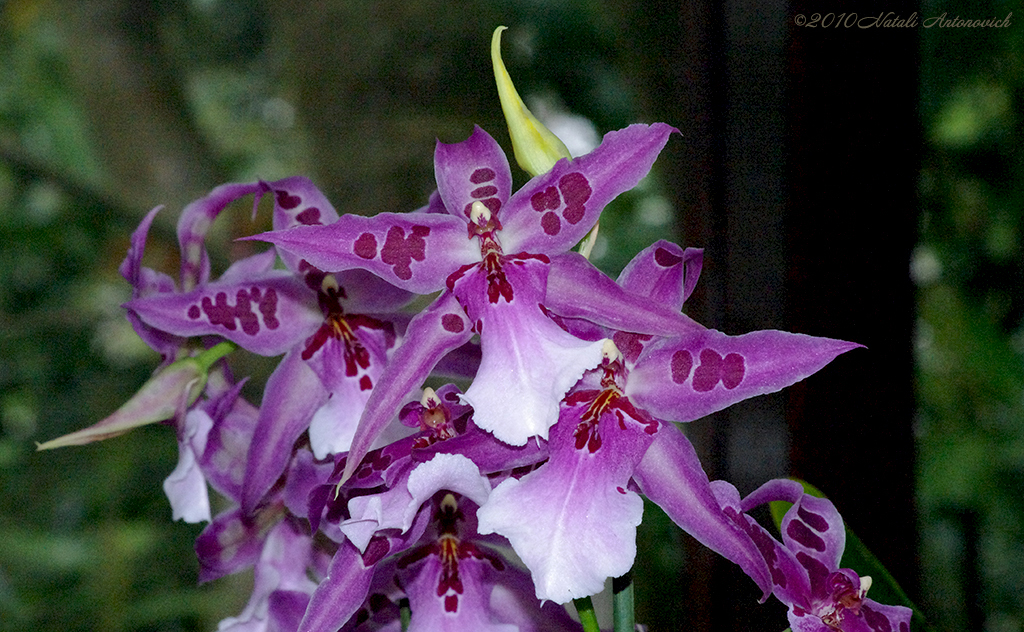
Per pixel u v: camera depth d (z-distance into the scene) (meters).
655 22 1.17
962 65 1.10
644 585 1.01
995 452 1.18
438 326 0.42
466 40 1.32
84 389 1.48
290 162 1.70
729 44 0.64
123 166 1.47
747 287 0.64
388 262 0.42
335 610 0.40
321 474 0.45
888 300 0.64
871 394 0.64
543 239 0.42
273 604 0.46
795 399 0.64
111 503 1.34
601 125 1.31
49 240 1.44
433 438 0.41
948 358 1.20
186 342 0.48
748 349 0.41
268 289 0.46
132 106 1.44
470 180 0.42
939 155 1.15
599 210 0.42
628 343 0.43
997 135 1.12
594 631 0.41
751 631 0.66
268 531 0.47
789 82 0.63
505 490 0.41
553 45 1.30
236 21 1.58
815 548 0.42
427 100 1.35
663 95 1.18
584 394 0.42
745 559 0.40
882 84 0.63
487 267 0.42
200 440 0.46
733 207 0.64
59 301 1.50
